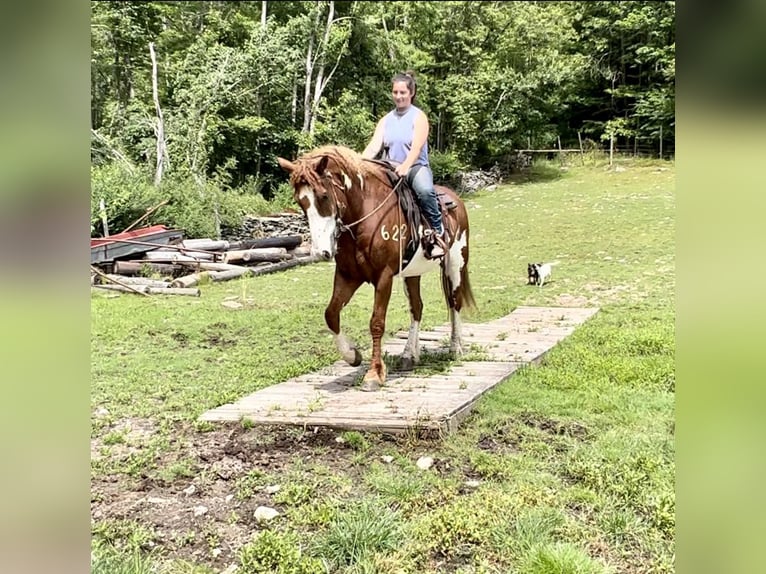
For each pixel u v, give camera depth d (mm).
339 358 6309
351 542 2949
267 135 20797
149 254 12109
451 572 2770
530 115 25656
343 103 21672
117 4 21516
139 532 3049
